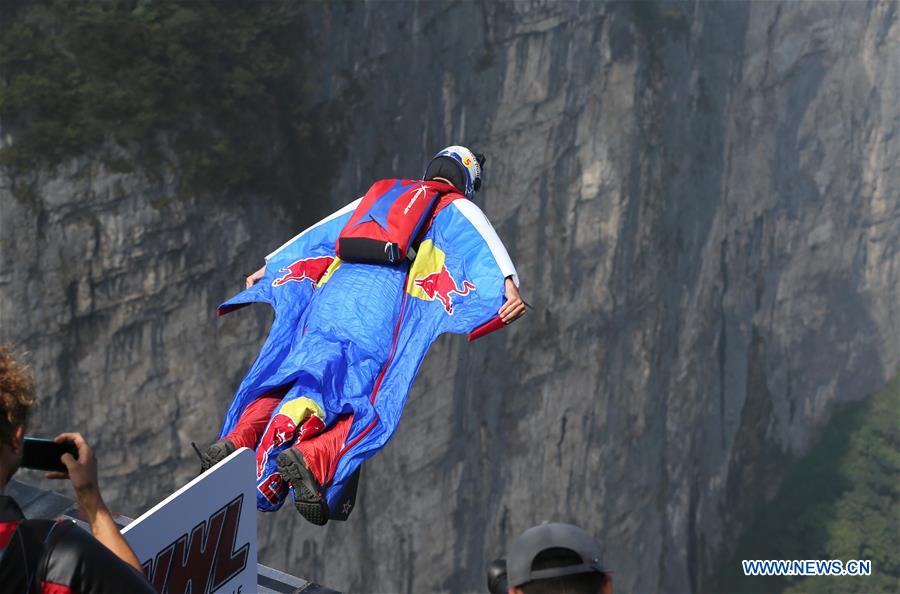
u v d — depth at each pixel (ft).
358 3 216.95
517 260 261.85
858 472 364.17
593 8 258.16
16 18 181.68
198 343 200.13
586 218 270.67
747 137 327.67
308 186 215.92
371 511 237.04
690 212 303.27
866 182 372.38
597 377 281.54
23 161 176.86
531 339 264.93
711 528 334.03
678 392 312.09
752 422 347.56
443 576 253.85
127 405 193.36
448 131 240.53
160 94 189.98
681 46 286.05
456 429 248.73
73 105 181.57
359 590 236.02
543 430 271.49
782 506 352.49
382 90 225.35
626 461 295.69
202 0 196.75
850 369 380.99
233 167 198.59
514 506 269.64
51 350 183.42
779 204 343.46
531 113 252.42
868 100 360.07
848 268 373.61
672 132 288.92
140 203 189.06
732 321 336.08
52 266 181.47
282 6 204.54
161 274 193.77
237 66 197.26
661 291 296.10
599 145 268.21
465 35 236.63
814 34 334.65
